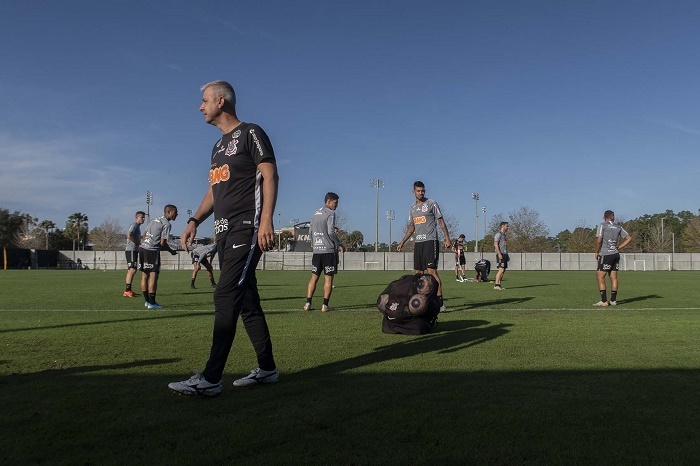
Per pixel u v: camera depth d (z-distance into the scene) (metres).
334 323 7.38
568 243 72.50
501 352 5.08
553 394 3.53
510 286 17.62
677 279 23.97
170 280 22.39
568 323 7.30
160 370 4.28
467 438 2.70
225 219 3.77
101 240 82.56
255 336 3.82
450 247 9.45
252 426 2.88
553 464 2.40
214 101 3.99
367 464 2.38
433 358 4.78
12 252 46.38
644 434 2.77
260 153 3.74
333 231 9.12
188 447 2.57
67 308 9.70
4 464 2.37
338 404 3.29
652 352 5.09
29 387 3.71
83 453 2.50
